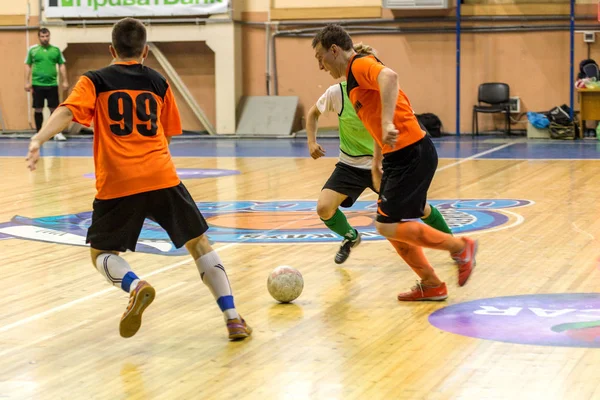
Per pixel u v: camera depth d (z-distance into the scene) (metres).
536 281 9.09
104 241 6.93
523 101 30.00
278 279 8.38
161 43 32.47
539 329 7.24
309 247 11.40
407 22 30.69
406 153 7.86
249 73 32.66
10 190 17.66
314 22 31.64
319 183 18.41
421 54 30.73
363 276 9.61
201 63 32.47
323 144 28.78
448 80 30.64
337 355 6.66
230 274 9.80
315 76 32.03
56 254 11.07
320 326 7.55
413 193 7.91
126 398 5.77
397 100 7.86
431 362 6.42
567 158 22.31
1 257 10.90
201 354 6.78
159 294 8.88
